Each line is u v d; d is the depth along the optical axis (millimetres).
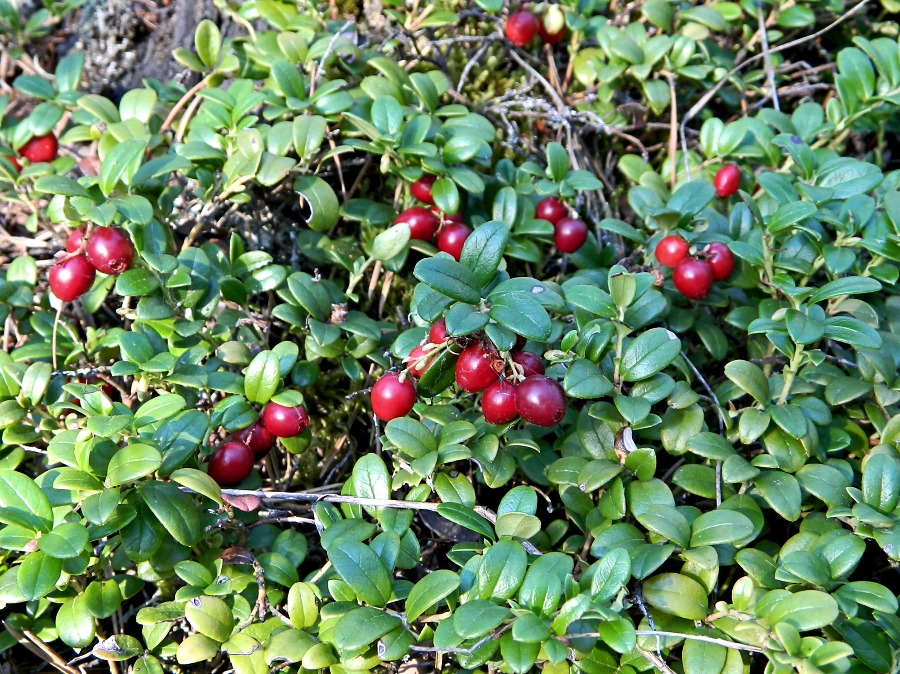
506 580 174
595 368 196
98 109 255
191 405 220
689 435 208
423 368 202
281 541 205
